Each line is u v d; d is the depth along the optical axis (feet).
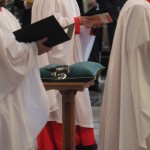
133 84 19.11
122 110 19.33
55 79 20.93
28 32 17.75
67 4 29.07
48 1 28.78
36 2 29.37
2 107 17.65
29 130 18.31
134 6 19.36
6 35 17.62
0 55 17.22
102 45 61.93
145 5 19.31
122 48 19.77
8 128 17.58
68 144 22.29
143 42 18.95
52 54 28.55
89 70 20.74
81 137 29.96
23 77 18.01
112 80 20.22
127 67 19.66
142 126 18.66
